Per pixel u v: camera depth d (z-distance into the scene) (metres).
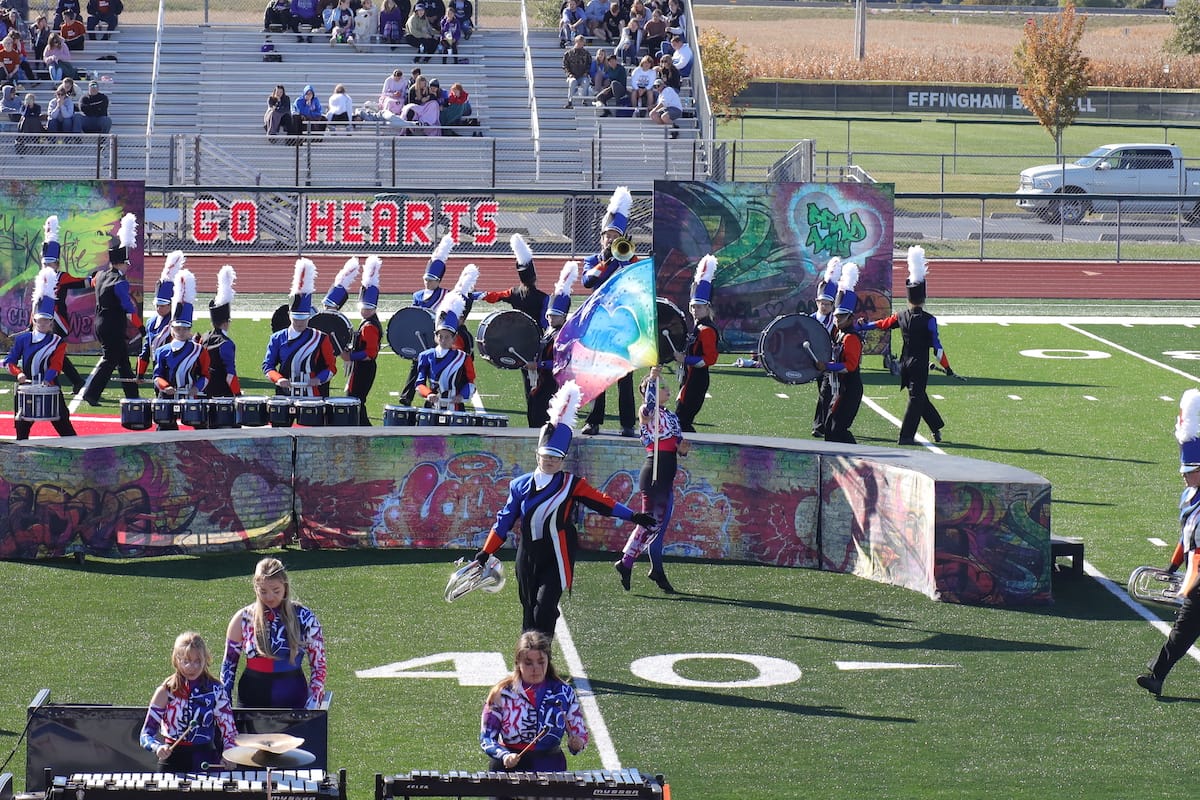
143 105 90.44
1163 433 47.22
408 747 23.28
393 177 79.75
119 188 57.75
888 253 59.22
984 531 30.73
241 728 19.75
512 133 90.94
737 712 25.12
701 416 48.69
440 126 85.19
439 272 46.72
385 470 34.22
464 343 42.59
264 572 21.11
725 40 135.75
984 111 153.25
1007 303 72.06
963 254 82.81
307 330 40.44
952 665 27.41
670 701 25.59
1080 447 45.22
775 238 59.47
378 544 34.28
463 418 38.25
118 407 48.88
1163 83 165.00
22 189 57.44
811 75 162.12
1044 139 139.62
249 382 51.72
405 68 95.00
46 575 31.75
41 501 32.56
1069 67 119.44
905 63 163.62
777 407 50.31
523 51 97.75
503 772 18.64
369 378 42.78
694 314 42.19
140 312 54.84
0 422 45.97
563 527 25.80
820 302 46.44
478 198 74.69
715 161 85.69
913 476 31.42
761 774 22.64
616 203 43.16
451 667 26.89
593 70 93.50
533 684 19.78
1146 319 68.56
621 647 28.17
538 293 46.31
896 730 24.41
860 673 27.02
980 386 54.16
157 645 27.64
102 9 95.12
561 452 25.69
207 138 83.00
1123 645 28.56
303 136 79.38
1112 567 33.47
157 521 33.12
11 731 23.55
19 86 88.50
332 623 29.19
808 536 33.28
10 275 57.66
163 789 17.39
